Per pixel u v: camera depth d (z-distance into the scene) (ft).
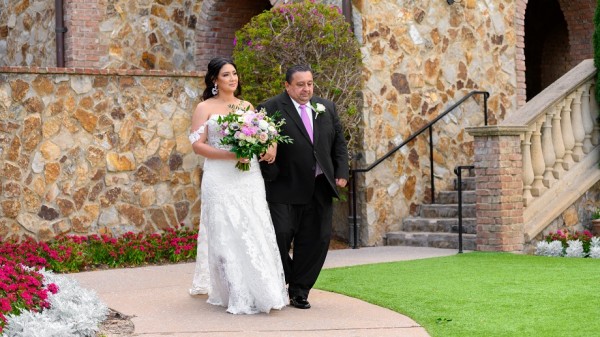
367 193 36.04
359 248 35.29
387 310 20.30
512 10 41.63
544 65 59.67
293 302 20.90
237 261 20.39
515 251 31.73
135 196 33.35
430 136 37.78
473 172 39.50
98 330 18.34
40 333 16.29
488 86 40.52
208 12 43.86
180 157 34.24
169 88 33.99
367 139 36.06
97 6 42.98
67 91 32.19
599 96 35.19
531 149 33.47
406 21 37.60
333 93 34.78
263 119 20.15
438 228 35.83
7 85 31.14
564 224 33.99
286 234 20.75
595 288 22.21
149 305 21.40
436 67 38.58
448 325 18.29
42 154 31.76
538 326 17.87
